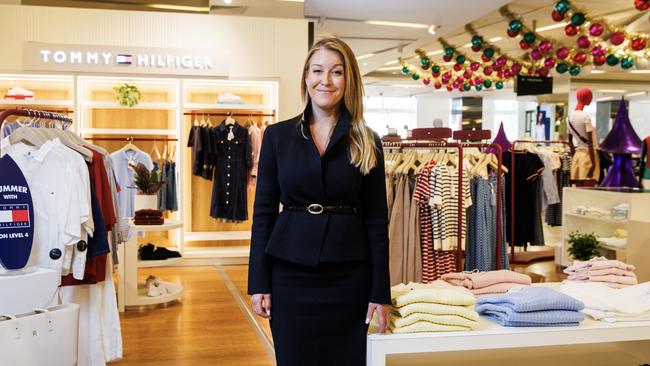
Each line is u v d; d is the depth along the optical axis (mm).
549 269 7098
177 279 6570
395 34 10672
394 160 4973
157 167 7258
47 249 3059
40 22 7043
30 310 2584
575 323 2336
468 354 2732
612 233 6531
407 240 4680
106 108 7676
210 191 7977
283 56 7637
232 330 4578
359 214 2064
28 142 3137
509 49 13195
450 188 4594
